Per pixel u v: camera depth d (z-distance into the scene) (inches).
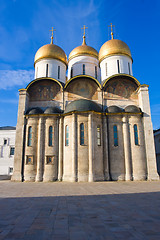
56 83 1119.6
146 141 981.8
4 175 1453.0
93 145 931.3
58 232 224.8
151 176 937.5
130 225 248.5
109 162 965.8
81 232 224.1
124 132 992.9
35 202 408.5
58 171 956.6
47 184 800.9
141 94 1048.8
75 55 1382.9
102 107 1063.0
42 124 1011.9
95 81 1087.0
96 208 346.6
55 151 980.6
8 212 324.2
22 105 1051.9
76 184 781.9
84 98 1083.9
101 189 617.6
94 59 1396.4
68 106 1025.5
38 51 1294.3
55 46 1296.8
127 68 1221.7
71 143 949.8
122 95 1095.6
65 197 469.7
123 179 938.1
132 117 1014.4
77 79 1100.5
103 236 210.2
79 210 333.1
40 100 1107.9
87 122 957.2
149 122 1005.8
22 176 955.3
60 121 1015.0
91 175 884.6
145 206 359.9
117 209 337.4
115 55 1222.9
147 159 959.6
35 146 992.2
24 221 271.4
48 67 1250.6
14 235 215.9
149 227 239.8
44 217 290.8
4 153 1510.8
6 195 512.1
